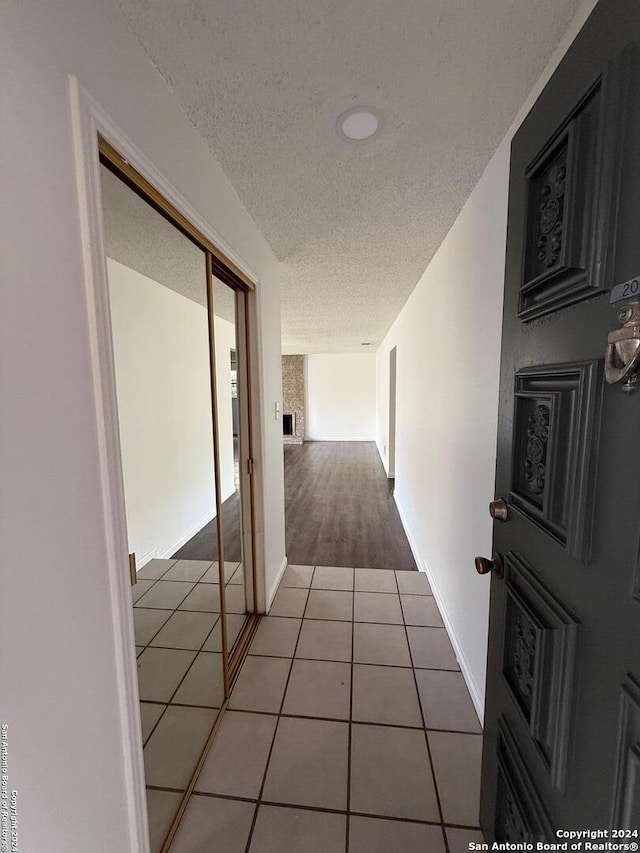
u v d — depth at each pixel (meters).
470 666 1.64
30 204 0.57
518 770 0.84
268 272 2.18
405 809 1.19
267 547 2.24
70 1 0.66
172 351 1.69
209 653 1.73
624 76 0.52
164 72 0.97
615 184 0.54
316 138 1.24
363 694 1.64
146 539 1.52
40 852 0.61
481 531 1.50
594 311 0.59
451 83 1.01
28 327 0.57
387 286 3.06
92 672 0.73
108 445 0.76
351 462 7.38
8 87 0.54
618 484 0.54
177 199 1.07
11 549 0.55
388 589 2.51
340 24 0.84
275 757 1.37
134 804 0.85
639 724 0.48
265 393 2.13
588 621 0.60
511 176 0.93
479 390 1.52
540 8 0.81
